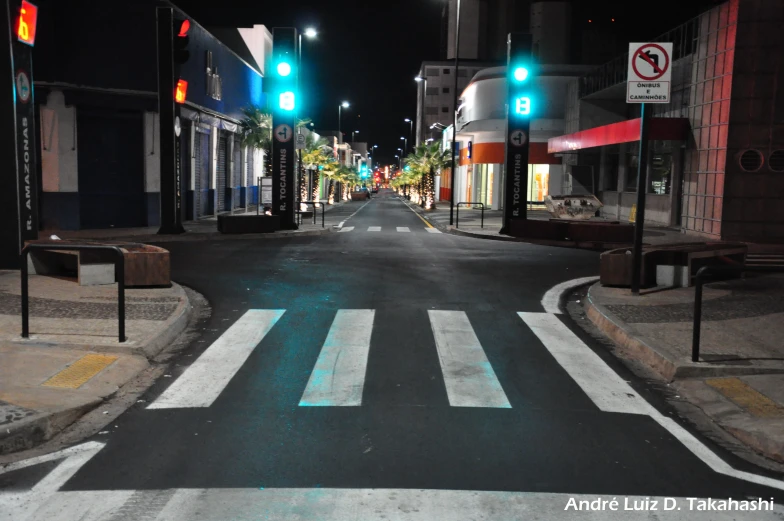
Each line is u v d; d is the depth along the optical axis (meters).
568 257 17.69
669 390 6.45
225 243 20.72
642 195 10.88
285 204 25.78
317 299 10.98
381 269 14.67
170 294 10.50
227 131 36.97
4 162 12.27
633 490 4.23
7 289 10.55
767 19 22.09
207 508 3.91
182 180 30.06
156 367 7.01
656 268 11.98
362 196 79.31
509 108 24.12
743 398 5.99
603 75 39.12
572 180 42.62
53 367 6.51
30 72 12.62
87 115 24.25
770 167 22.61
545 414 5.65
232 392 6.18
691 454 4.86
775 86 22.34
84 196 24.55
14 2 12.20
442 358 7.43
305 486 4.22
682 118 25.64
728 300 10.52
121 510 3.88
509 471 4.48
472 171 59.41
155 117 25.81
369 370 6.93
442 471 4.47
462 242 21.91
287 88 25.52
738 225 22.91
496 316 9.84
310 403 5.88
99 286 11.02
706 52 24.28
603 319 9.20
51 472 4.43
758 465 4.72
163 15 21.52
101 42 24.02
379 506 3.96
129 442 4.96
